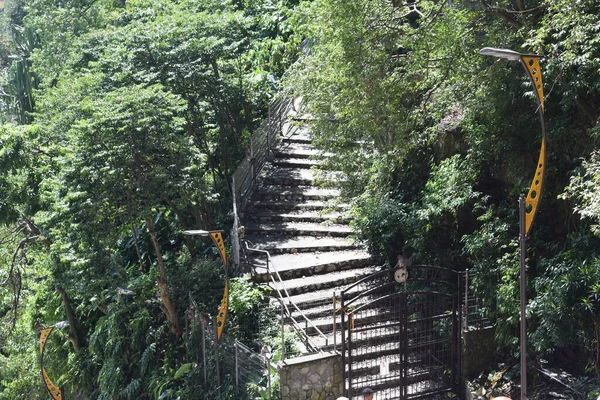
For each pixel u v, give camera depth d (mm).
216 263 14867
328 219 16250
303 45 22406
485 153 12156
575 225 10883
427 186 13688
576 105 10906
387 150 14352
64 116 15414
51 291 16859
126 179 12352
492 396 11055
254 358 11031
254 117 19406
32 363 17359
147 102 12602
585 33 9414
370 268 14891
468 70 11938
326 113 14938
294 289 13711
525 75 10680
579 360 11094
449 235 13492
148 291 14398
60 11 24656
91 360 15281
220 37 17375
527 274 11180
